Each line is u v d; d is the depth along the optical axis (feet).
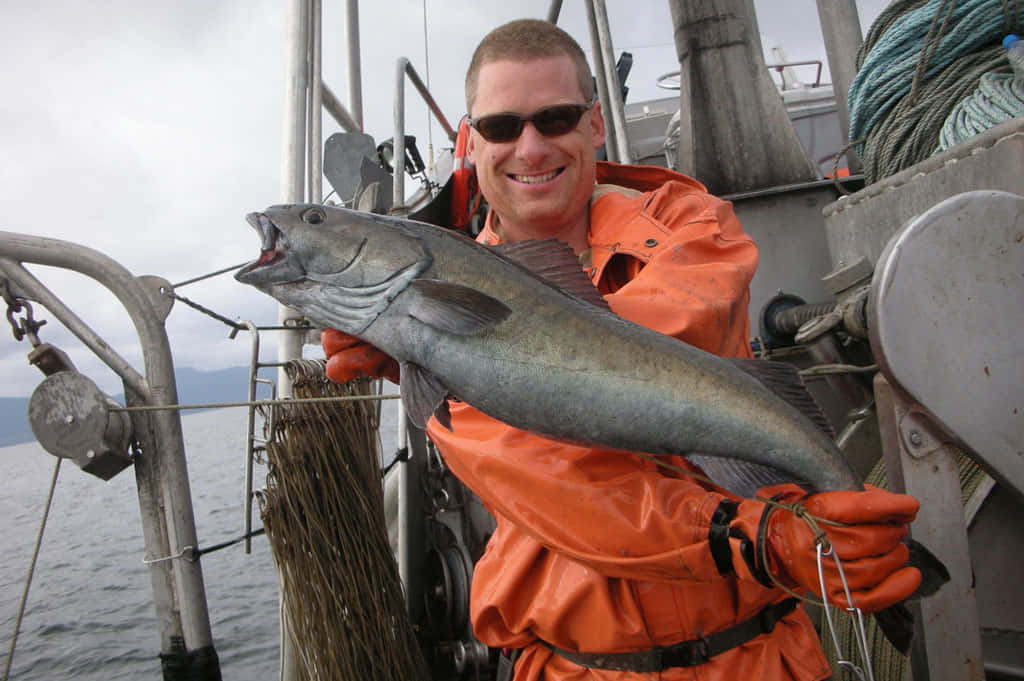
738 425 4.34
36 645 19.38
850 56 13.20
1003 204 5.94
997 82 7.67
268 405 9.29
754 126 13.06
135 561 27.96
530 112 5.76
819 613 8.79
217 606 21.80
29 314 10.66
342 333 4.95
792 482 4.43
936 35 8.49
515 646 5.96
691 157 13.41
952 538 6.08
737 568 4.51
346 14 20.48
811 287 12.63
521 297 4.55
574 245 6.56
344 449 10.25
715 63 13.19
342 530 9.68
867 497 3.99
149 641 19.17
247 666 17.11
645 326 4.81
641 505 4.83
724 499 4.90
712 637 5.24
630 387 4.38
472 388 4.55
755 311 12.72
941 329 5.84
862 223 8.45
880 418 6.54
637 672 5.27
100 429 10.06
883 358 5.81
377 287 4.71
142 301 10.78
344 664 9.18
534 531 5.09
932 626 6.09
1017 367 5.95
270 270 4.89
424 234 4.81
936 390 5.83
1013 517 7.41
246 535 9.69
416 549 11.71
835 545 4.00
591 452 5.08
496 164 5.99
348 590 9.50
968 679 6.05
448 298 4.51
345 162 15.61
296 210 4.95
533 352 4.45
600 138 6.99
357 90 20.40
